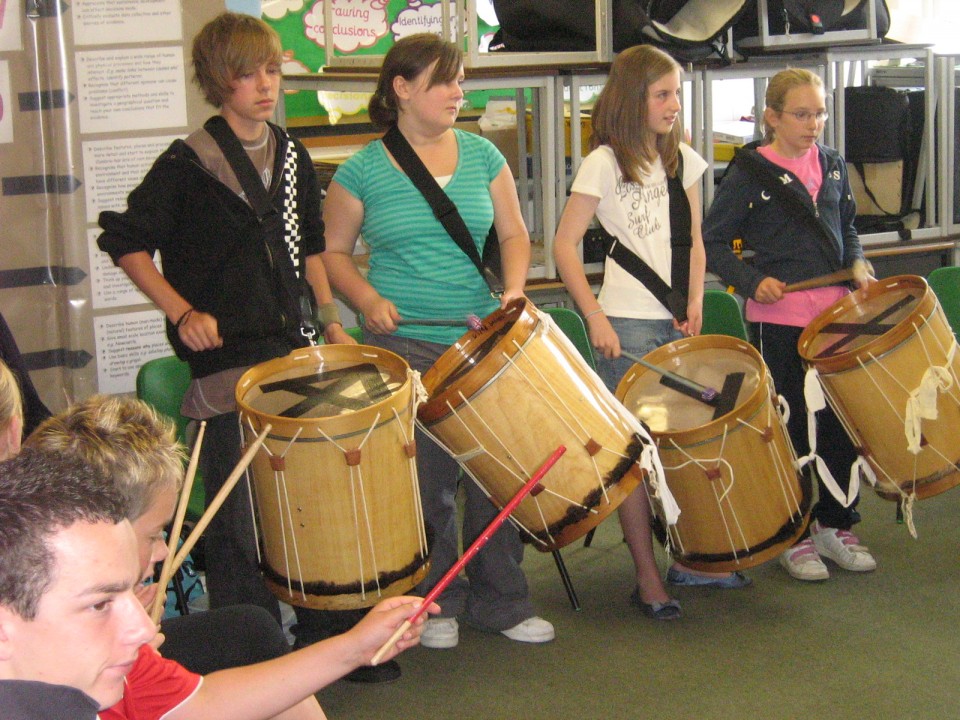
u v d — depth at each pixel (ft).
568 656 8.82
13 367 6.29
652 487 8.34
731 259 10.09
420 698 8.25
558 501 7.43
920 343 8.48
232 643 5.49
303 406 6.82
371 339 8.89
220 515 7.80
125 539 3.24
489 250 8.89
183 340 7.39
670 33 12.11
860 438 8.93
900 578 9.98
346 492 6.64
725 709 7.93
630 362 9.36
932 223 14.87
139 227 7.42
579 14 12.27
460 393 7.14
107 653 3.22
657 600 9.40
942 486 8.78
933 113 14.55
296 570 6.86
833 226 10.10
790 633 9.04
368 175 8.57
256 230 7.58
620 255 9.31
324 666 4.62
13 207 9.98
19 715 3.14
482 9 16.40
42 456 3.29
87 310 10.29
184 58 10.15
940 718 7.69
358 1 15.90
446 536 8.77
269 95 7.51
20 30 9.75
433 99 8.26
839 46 13.82
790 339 10.02
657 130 9.12
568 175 14.26
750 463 8.31
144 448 4.41
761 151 10.12
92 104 10.01
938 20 15.28
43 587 3.07
